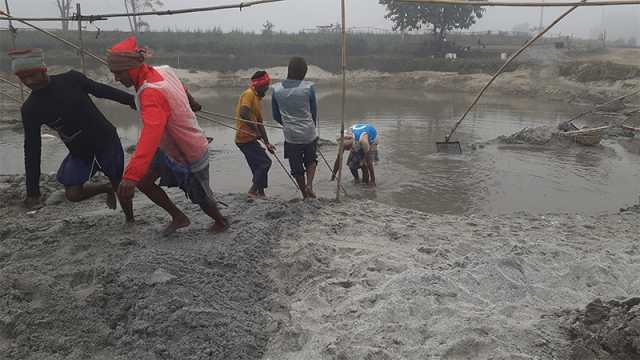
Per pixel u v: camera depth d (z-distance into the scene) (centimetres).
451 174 943
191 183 450
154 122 397
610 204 768
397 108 2205
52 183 742
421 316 356
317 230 534
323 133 1464
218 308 368
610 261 469
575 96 2628
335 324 355
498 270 418
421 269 421
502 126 1636
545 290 404
